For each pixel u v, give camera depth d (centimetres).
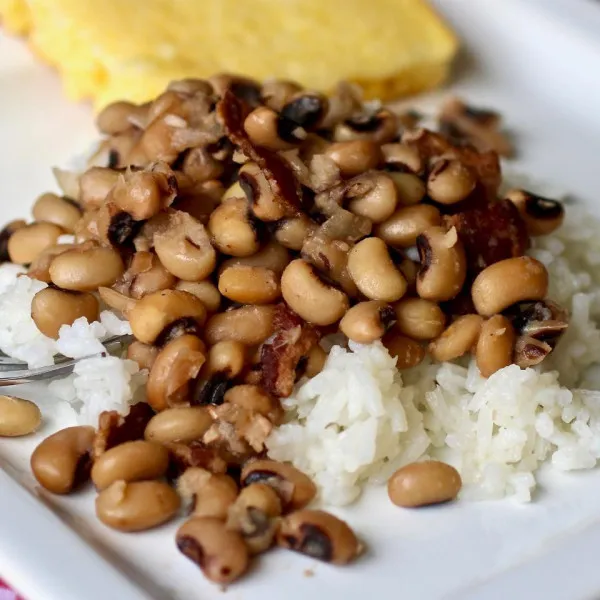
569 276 31
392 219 29
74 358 28
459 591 24
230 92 29
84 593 24
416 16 41
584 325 30
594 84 40
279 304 28
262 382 28
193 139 29
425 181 30
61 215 31
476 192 30
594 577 24
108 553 25
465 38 42
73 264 28
